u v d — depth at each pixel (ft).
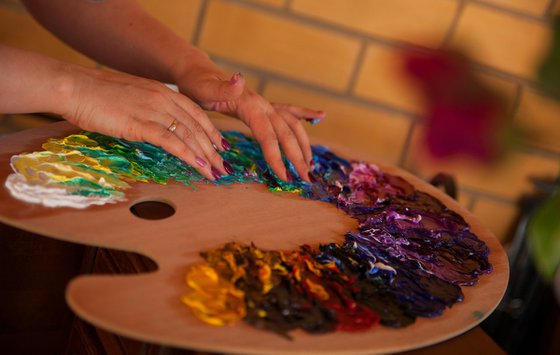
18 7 4.27
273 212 2.39
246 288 1.83
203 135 2.42
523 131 1.00
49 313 2.64
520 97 2.92
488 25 4.62
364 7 4.50
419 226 2.53
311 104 4.73
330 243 2.22
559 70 0.95
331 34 4.56
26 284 2.55
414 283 2.09
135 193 2.27
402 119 4.79
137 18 3.03
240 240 2.13
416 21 4.57
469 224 2.73
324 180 2.76
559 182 4.95
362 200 2.67
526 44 4.66
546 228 1.02
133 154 2.53
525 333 4.69
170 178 2.44
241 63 4.59
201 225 2.17
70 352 2.48
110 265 2.22
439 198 2.93
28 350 2.67
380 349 1.73
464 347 2.27
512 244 5.07
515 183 5.03
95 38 3.01
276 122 2.75
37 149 2.40
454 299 2.06
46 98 2.23
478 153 0.99
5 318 2.58
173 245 2.00
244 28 4.50
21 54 2.23
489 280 2.27
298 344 1.66
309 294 1.88
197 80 2.76
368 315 1.85
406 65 1.00
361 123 4.81
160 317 1.64
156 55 2.94
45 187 2.13
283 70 4.64
